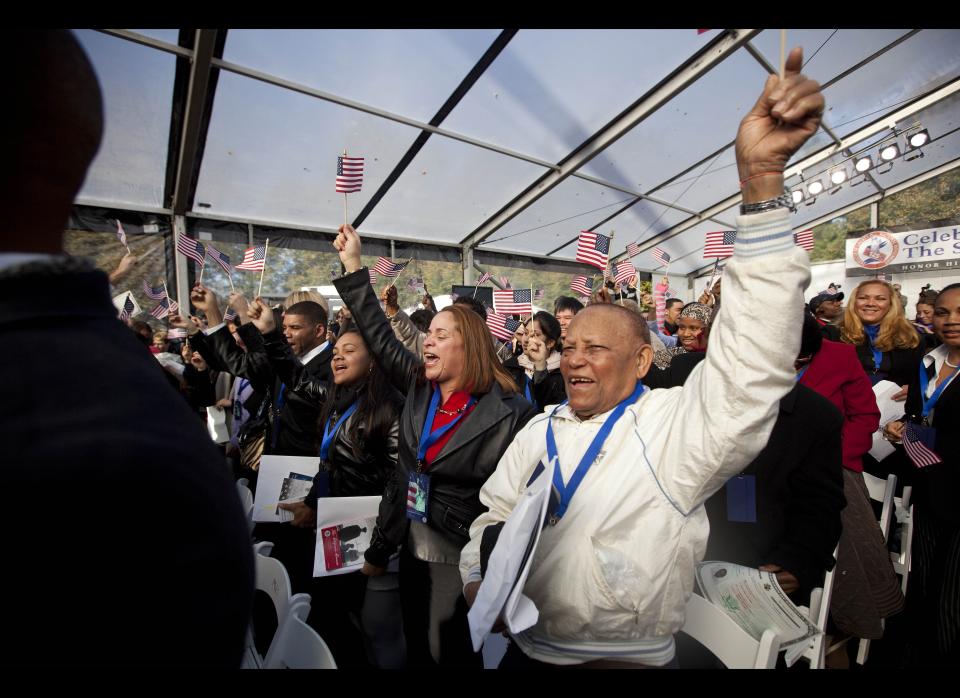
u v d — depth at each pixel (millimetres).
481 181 8023
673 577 1113
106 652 372
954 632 2100
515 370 3922
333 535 2045
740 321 960
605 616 1110
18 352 406
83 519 366
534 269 11070
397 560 2002
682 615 1154
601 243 3914
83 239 6277
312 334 3172
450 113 6305
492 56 5434
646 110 6734
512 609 979
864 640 2475
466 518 1794
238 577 462
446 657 1719
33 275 435
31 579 354
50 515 359
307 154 6496
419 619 1791
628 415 1271
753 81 6656
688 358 2305
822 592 1861
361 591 2078
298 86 5367
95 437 384
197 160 6164
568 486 1238
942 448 2283
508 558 997
